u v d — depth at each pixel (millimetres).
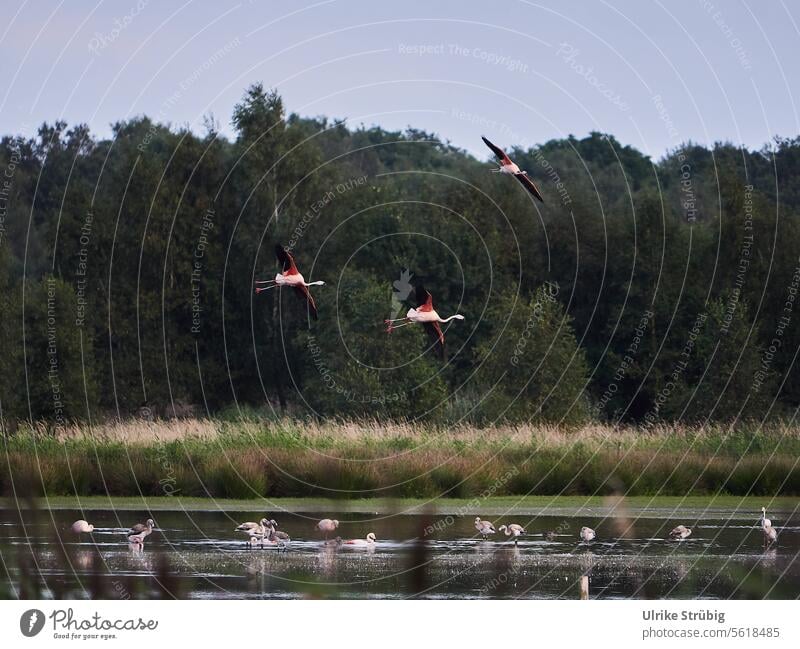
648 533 26828
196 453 34250
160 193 62438
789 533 26938
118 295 61375
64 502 31469
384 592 19781
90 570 21234
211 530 26922
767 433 40000
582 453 34844
